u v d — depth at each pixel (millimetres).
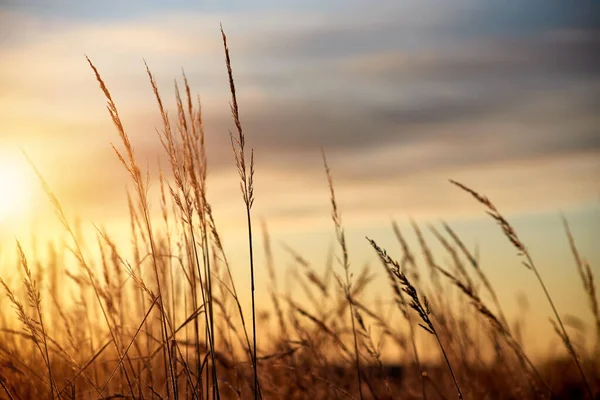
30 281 3064
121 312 3691
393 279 3836
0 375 3201
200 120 3074
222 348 3602
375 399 3754
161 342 3320
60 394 3139
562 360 4730
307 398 3928
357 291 4309
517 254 3801
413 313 4250
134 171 3125
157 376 3717
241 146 2971
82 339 3756
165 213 3471
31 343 3607
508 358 4383
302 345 3934
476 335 4625
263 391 3795
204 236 3141
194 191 3141
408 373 4422
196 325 3254
